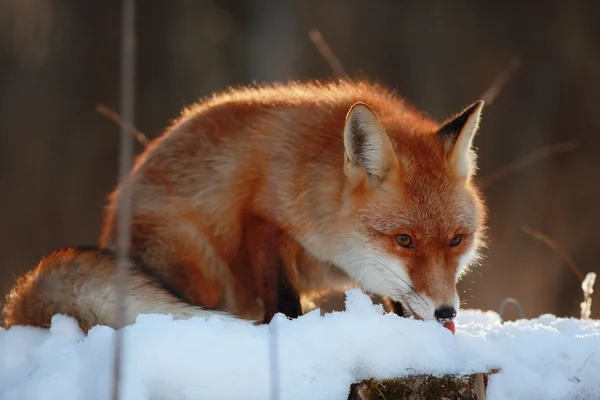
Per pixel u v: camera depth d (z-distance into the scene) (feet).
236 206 29.94
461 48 105.60
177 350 19.76
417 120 32.19
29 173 96.68
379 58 105.81
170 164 30.94
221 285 30.81
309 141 29.71
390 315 21.93
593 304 77.51
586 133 99.19
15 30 101.24
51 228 95.20
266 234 29.32
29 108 99.71
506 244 90.58
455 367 20.80
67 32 102.89
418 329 21.35
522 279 83.25
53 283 26.78
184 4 105.70
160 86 103.50
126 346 19.83
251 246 29.55
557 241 91.86
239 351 20.01
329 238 28.86
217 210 30.07
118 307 19.17
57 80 101.76
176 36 104.94
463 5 106.32
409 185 27.76
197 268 30.25
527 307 78.69
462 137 28.37
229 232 30.19
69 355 21.06
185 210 30.25
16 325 26.94
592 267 88.02
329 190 28.68
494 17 105.29
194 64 104.27
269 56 103.81
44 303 26.96
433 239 27.22
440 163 28.53
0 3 100.73
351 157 27.86
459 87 104.01
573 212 94.89
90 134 100.42
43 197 96.27
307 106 31.14
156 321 21.35
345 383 20.24
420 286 26.66
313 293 32.58
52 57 102.12
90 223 96.73
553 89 101.55
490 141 99.45
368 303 22.74
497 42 104.73
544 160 97.55
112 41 102.99
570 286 83.97
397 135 29.37
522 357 21.68
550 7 103.04
